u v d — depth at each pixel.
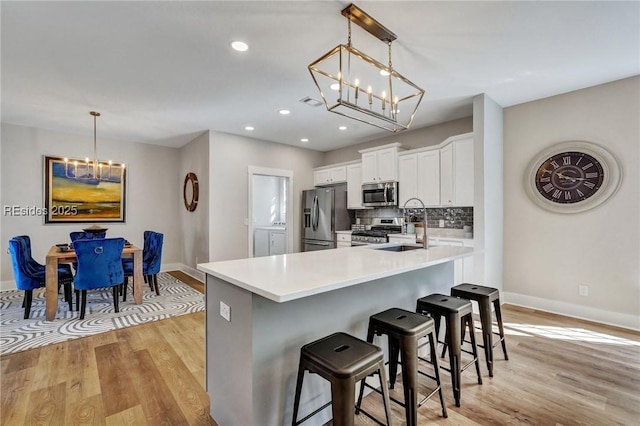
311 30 2.29
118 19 2.13
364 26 2.20
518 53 2.64
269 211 8.12
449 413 1.83
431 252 2.55
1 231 4.57
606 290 3.25
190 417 1.81
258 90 3.40
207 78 3.08
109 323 3.27
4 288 4.59
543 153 3.62
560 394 2.00
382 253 2.48
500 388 2.08
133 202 5.75
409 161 4.75
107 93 3.43
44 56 2.62
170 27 2.24
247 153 5.45
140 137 5.44
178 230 6.32
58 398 1.96
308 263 1.99
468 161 3.94
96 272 3.42
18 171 4.67
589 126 3.34
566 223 3.50
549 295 3.61
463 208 4.45
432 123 4.74
